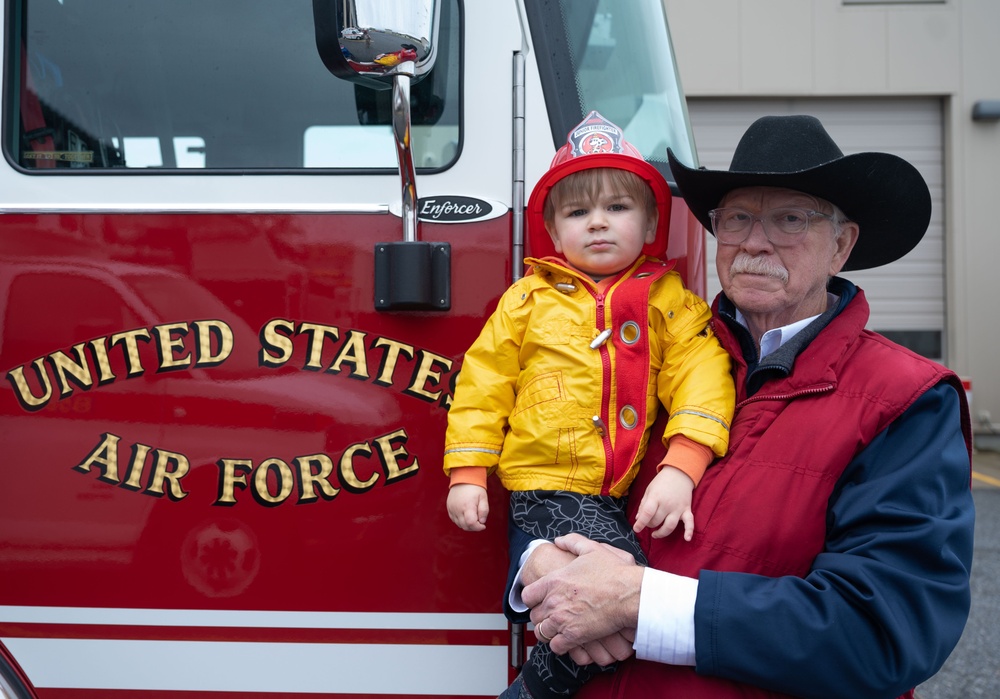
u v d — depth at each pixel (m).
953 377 1.59
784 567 1.57
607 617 1.53
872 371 1.61
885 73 9.53
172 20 1.96
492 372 1.78
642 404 1.74
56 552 1.89
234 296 1.87
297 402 1.87
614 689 1.62
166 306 1.88
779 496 1.58
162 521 1.88
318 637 1.88
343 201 1.89
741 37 9.58
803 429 1.60
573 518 1.70
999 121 9.44
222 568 1.88
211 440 1.87
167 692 1.88
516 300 1.79
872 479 1.56
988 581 4.93
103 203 1.89
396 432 1.87
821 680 1.46
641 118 2.05
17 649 1.89
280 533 1.87
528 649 1.86
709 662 1.48
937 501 1.52
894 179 1.65
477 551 1.88
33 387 1.89
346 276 1.87
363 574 1.87
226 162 1.94
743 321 1.82
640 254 1.87
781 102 9.73
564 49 1.91
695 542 1.61
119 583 1.88
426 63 1.67
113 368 1.88
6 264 1.89
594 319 1.75
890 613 1.45
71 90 1.96
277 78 1.95
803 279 1.70
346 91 1.93
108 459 1.88
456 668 1.88
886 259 1.95
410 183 1.75
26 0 1.96
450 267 1.87
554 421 1.72
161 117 1.95
